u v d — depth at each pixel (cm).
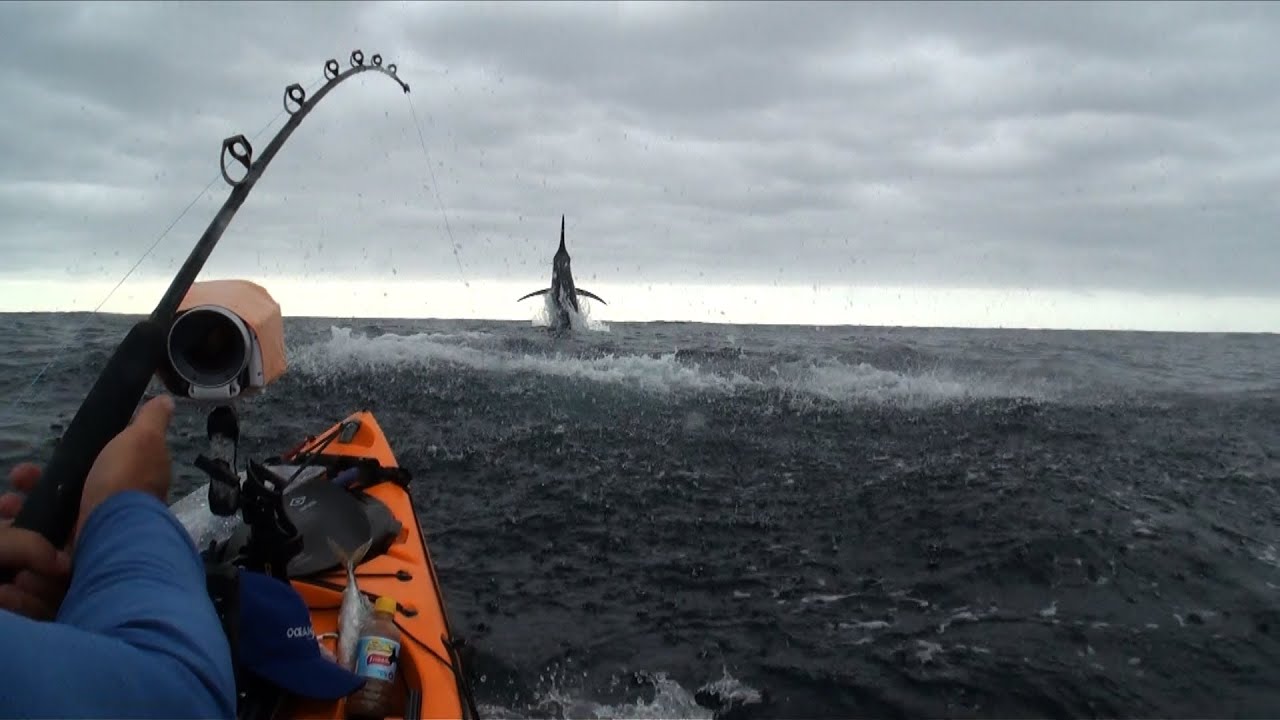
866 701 453
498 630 518
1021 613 562
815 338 3067
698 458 966
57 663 92
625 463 933
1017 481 874
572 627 526
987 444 1067
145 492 135
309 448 579
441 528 700
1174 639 526
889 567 639
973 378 1614
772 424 1165
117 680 97
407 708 288
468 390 1326
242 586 235
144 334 168
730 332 3666
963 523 736
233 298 188
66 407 1065
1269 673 486
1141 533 711
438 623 345
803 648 508
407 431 1057
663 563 637
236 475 200
